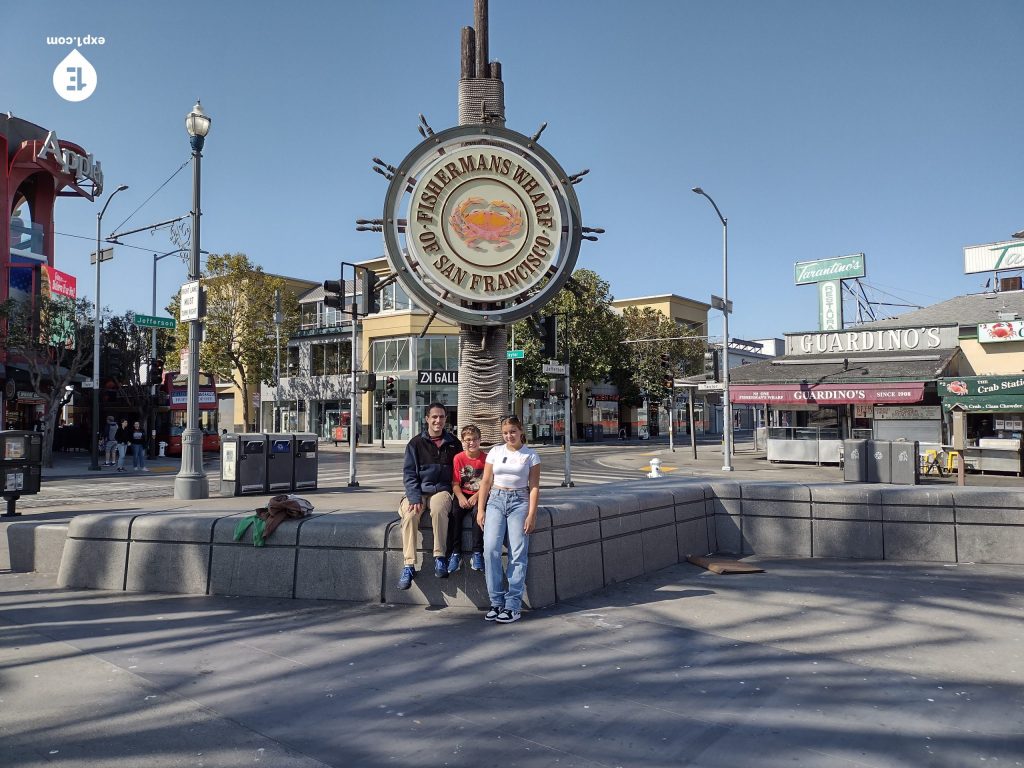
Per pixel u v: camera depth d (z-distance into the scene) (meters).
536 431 51.53
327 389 52.78
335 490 17.81
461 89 10.77
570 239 9.57
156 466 27.84
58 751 3.54
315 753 3.53
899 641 5.31
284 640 5.38
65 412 44.91
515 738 3.69
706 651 5.09
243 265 47.44
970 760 3.45
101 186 37.12
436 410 6.36
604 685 4.44
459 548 6.25
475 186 9.39
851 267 40.25
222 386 59.78
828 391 25.42
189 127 14.75
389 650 5.14
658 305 67.94
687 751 3.54
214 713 4.02
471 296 9.39
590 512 7.05
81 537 7.29
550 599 6.43
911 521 8.53
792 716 3.96
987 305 30.11
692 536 8.73
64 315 28.42
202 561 6.93
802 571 7.86
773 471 24.61
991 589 6.94
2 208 31.67
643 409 64.25
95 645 5.27
